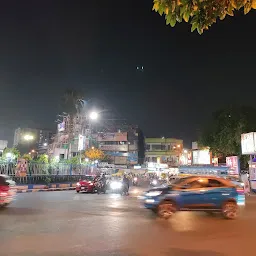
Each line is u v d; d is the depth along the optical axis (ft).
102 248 21.94
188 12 13.32
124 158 255.70
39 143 287.69
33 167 95.14
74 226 30.37
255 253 21.27
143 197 38.96
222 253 21.20
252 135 93.30
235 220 36.96
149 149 272.72
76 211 41.63
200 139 143.13
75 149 174.09
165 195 37.01
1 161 85.30
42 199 59.52
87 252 20.85
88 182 83.05
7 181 45.83
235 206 38.78
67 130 179.93
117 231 28.27
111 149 258.16
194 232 28.66
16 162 89.25
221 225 33.06
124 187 79.46
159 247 22.47
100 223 32.42
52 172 103.65
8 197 44.78
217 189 38.81
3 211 40.68
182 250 21.77
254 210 47.37
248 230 30.12
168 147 270.46
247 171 120.47
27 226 29.99
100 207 47.01
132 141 260.62
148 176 187.73
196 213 42.75
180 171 102.78
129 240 24.62
